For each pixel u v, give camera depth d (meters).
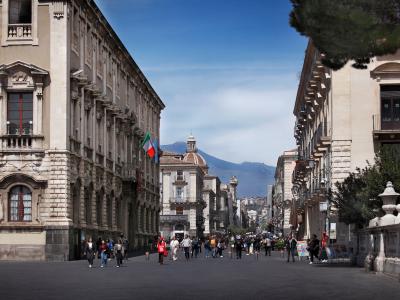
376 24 18.41
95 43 56.22
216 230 179.00
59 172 46.34
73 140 48.62
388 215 29.56
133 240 71.38
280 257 62.47
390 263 28.31
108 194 60.16
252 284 25.75
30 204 46.56
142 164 79.31
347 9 18.09
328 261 44.84
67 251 46.19
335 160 47.03
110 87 62.09
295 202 92.81
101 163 57.62
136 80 75.38
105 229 57.97
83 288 24.31
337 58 19.17
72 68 48.78
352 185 38.91
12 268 37.50
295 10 19.31
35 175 46.31
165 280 28.47
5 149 46.47
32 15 47.31
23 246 46.19
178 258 60.03
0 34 47.47
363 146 46.91
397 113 47.03
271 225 175.00
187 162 138.12
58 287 24.75
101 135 58.22
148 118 84.50
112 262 48.69
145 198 80.50
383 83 46.97
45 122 46.72
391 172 36.25
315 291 22.42
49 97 46.81
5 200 46.41
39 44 47.16
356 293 21.47
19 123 46.94
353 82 47.16
